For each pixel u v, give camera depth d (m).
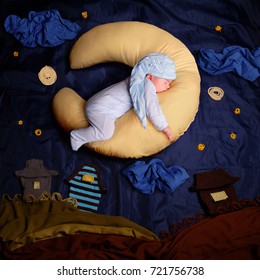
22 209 1.50
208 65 1.81
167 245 1.38
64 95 1.69
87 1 1.95
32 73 1.80
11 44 1.87
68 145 1.65
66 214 1.46
